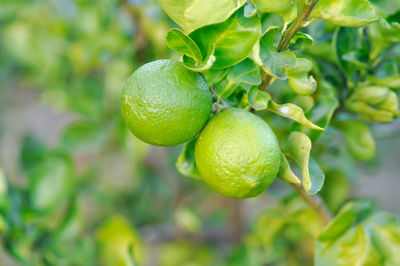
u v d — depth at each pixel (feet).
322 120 1.75
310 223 1.95
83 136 2.40
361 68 1.78
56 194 2.10
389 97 1.76
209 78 1.62
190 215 2.78
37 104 4.05
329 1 1.55
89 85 2.53
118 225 2.23
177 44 1.55
